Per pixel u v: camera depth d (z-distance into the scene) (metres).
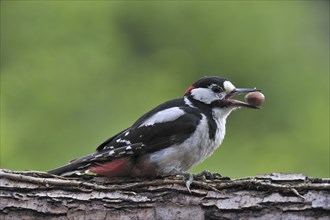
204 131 8.73
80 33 16.84
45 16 17.02
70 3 17.05
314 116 16.02
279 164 15.20
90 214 7.43
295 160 15.27
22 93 15.33
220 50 17.16
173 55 17.28
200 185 7.48
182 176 7.82
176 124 8.61
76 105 15.44
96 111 15.55
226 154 15.05
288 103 16.28
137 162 8.54
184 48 17.47
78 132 14.97
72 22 16.91
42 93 15.38
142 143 8.52
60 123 15.01
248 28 17.22
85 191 7.51
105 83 16.09
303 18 17.78
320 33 18.64
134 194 7.49
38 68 16.00
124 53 17.02
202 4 17.55
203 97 9.13
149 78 16.48
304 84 16.52
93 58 16.30
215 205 7.37
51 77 15.77
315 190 7.31
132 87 16.23
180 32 17.61
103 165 8.41
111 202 7.45
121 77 16.45
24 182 7.53
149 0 17.75
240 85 16.88
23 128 14.76
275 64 16.84
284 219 7.25
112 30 17.19
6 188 7.48
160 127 8.57
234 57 17.06
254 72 16.84
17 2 17.08
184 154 8.64
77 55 16.38
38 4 17.05
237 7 17.47
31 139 14.69
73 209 7.44
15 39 16.83
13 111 15.07
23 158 14.34
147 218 7.41
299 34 17.48
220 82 9.22
